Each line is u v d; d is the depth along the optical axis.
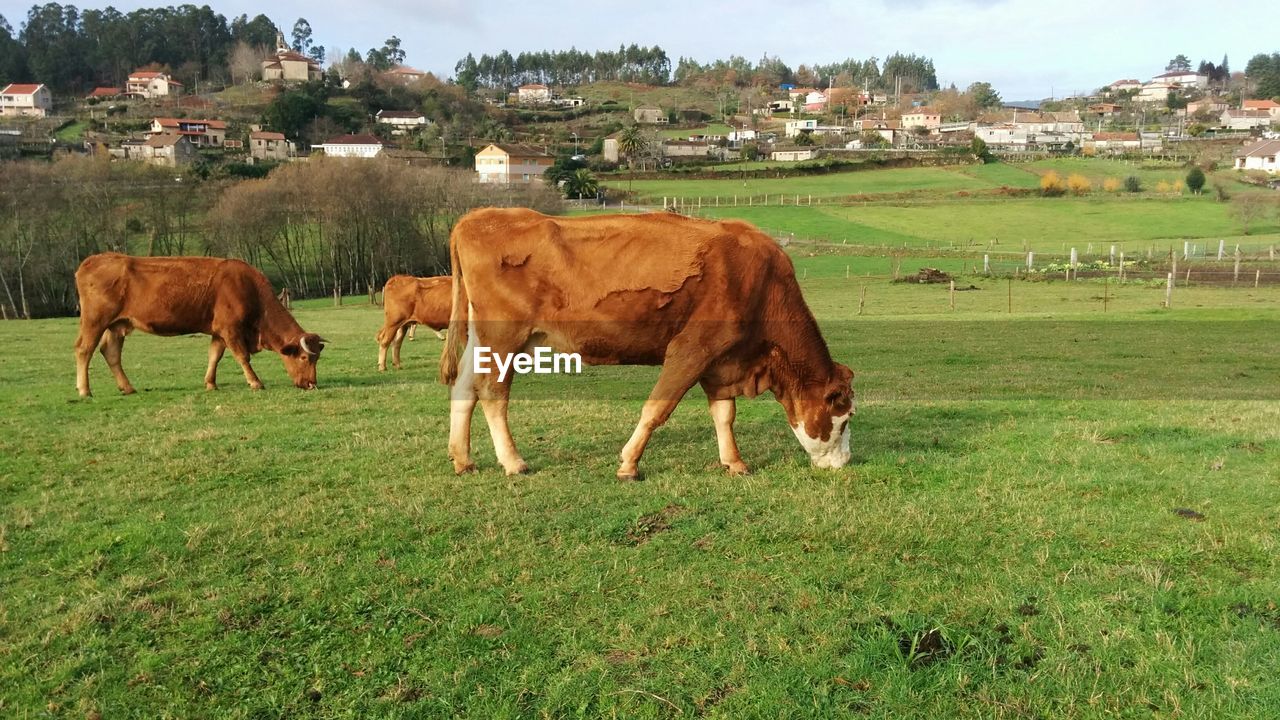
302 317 37.88
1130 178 106.81
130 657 4.73
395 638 4.85
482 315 7.86
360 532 6.33
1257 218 85.94
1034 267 57.91
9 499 7.41
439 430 10.00
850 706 4.18
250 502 7.16
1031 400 12.46
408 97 177.38
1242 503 6.43
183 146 108.38
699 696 4.26
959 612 4.89
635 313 7.66
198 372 16.88
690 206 96.81
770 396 12.59
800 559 5.69
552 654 4.68
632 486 7.41
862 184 114.19
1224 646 4.45
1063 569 5.44
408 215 66.44
